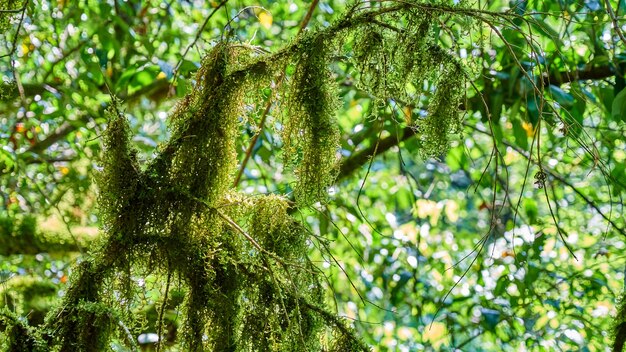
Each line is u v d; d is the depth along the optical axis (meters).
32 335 3.45
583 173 7.44
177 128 3.62
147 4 6.68
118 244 3.57
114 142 3.58
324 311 3.61
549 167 7.13
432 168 7.71
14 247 5.18
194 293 3.57
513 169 8.02
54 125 6.72
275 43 7.05
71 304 3.53
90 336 3.50
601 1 4.84
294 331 3.54
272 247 3.64
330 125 3.55
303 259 3.71
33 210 6.09
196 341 3.56
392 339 7.29
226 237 3.62
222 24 6.95
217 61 3.62
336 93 3.58
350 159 6.14
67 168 6.45
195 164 3.58
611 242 7.20
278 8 7.26
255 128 3.71
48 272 5.95
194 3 7.18
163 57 6.91
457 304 7.26
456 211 7.88
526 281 6.05
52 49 6.57
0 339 3.46
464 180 7.91
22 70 6.36
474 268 7.27
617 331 3.77
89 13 5.91
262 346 3.58
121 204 3.57
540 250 6.37
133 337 3.59
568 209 7.34
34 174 6.30
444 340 7.25
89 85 5.75
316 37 3.55
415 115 5.23
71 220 5.59
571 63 5.30
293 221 3.68
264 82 3.60
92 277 3.56
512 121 5.24
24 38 6.03
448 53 3.55
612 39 5.01
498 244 7.38
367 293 7.41
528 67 4.99
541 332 6.83
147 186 3.57
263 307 3.60
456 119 3.56
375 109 3.61
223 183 3.60
